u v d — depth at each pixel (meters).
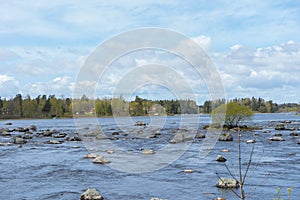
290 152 32.16
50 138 50.59
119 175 22.31
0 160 29.17
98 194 16.62
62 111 134.25
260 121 97.25
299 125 75.56
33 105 133.25
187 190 18.08
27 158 30.34
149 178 21.28
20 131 66.81
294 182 19.64
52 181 20.72
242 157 29.28
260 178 20.69
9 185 19.69
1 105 132.62
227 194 17.12
